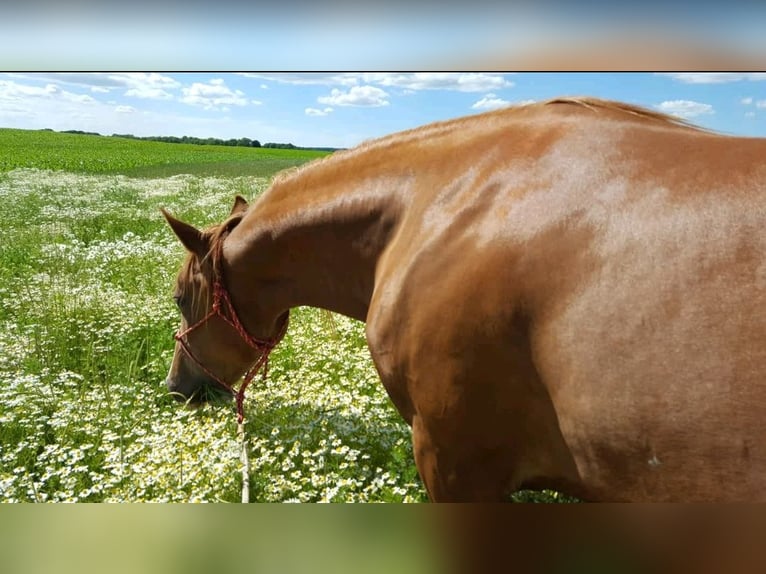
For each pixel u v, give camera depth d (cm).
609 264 158
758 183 146
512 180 190
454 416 198
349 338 536
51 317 582
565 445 180
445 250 196
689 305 144
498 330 179
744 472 139
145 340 538
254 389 443
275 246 276
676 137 172
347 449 344
